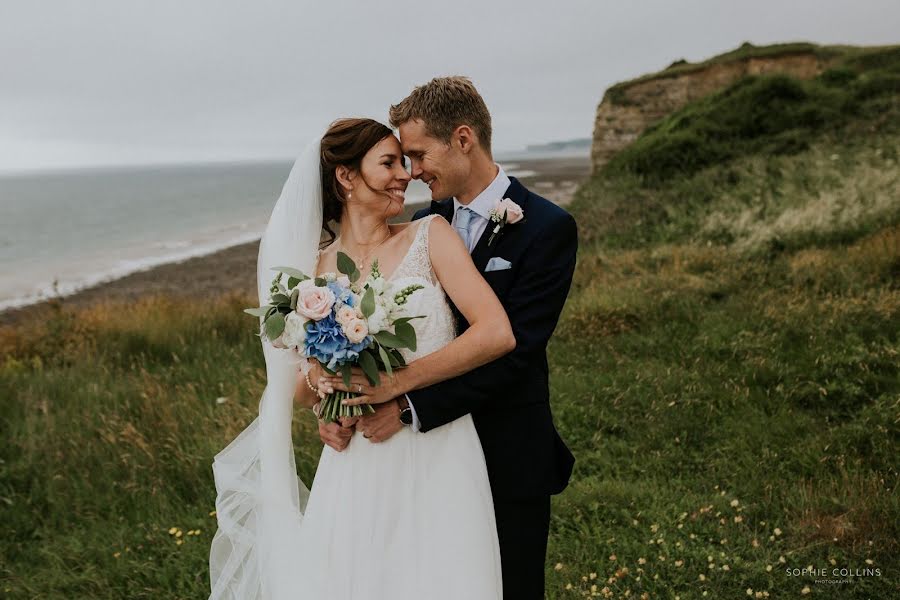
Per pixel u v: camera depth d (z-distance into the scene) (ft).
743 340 19.19
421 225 6.96
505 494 7.35
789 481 12.02
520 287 6.98
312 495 7.34
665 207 46.93
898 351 16.57
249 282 61.31
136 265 77.51
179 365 21.50
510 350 6.55
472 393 6.56
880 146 45.01
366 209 7.14
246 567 8.09
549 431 7.52
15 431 16.12
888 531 10.00
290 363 7.18
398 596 6.66
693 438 14.32
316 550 7.03
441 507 6.72
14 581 10.62
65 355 23.82
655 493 11.93
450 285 6.72
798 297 22.24
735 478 12.37
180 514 12.27
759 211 38.68
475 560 6.62
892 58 76.84
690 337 20.74
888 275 23.77
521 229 7.09
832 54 86.58
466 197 7.45
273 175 490.90
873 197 34.91
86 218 157.28
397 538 6.75
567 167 298.35
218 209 175.42
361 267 7.08
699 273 29.22
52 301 31.27
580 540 10.81
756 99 62.75
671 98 92.53
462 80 7.16
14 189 360.69
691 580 9.41
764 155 53.78
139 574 10.62
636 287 25.79
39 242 110.01
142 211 175.11
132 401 17.57
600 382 17.51
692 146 59.11
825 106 59.41
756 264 28.55
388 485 6.80
